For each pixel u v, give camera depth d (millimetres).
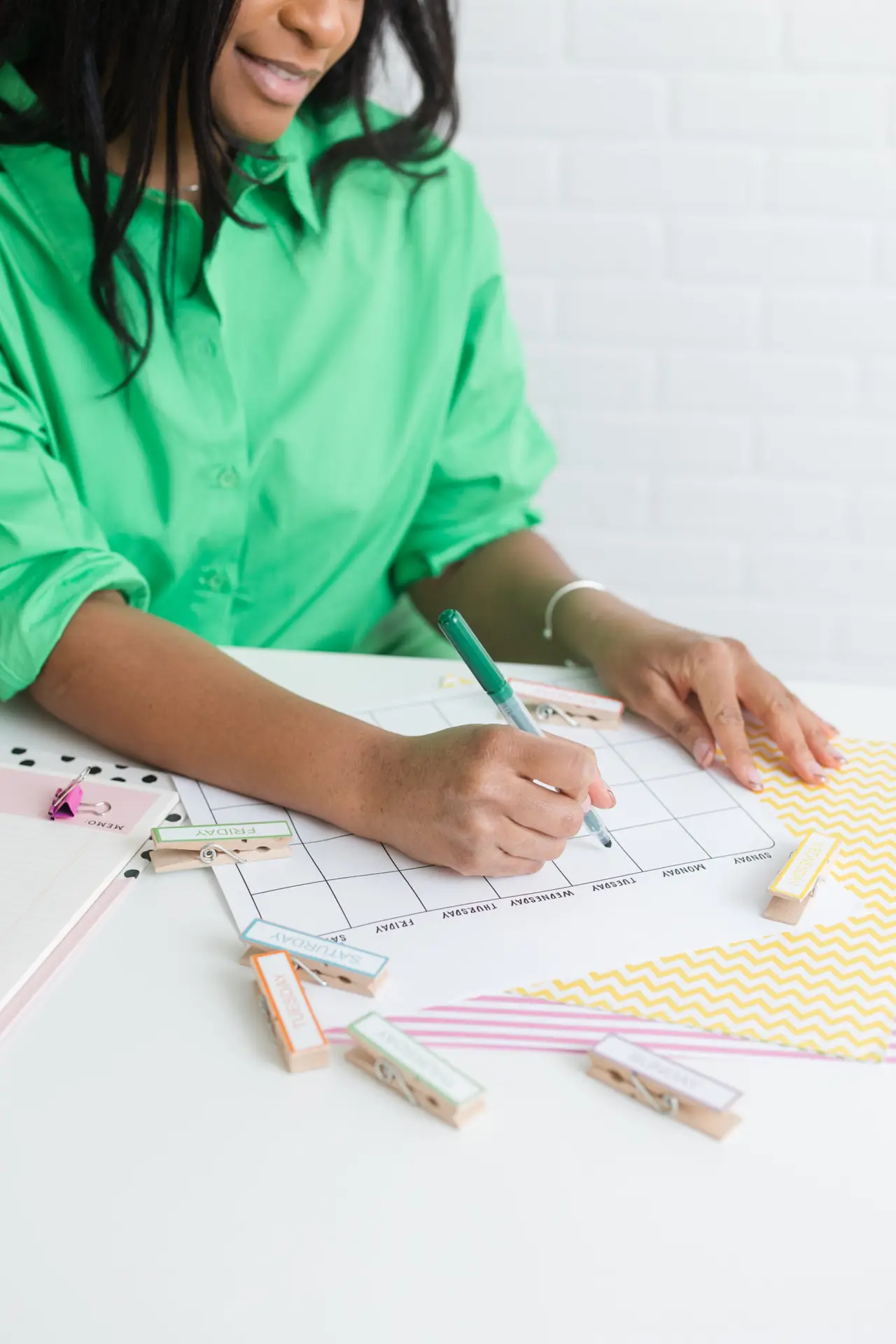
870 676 2129
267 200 1122
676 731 920
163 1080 604
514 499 1298
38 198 1016
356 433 1175
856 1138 584
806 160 1904
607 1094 605
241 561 1188
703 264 1963
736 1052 631
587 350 2018
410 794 756
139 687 860
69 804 791
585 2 1854
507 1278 514
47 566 927
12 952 668
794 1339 495
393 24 1142
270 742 811
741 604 2113
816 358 1992
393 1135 579
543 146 1927
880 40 1841
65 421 1051
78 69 952
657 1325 498
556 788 761
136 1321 494
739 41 1858
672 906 733
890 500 2047
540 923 715
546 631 1135
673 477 2066
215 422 1082
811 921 725
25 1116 580
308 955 665
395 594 1350
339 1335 491
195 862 750
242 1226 533
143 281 1009
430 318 1211
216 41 935
